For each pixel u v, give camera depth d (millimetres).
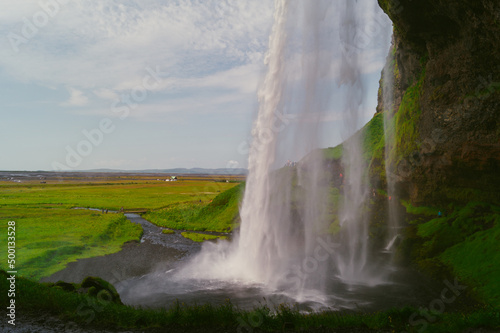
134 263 28734
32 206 68938
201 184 163375
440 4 23188
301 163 47625
